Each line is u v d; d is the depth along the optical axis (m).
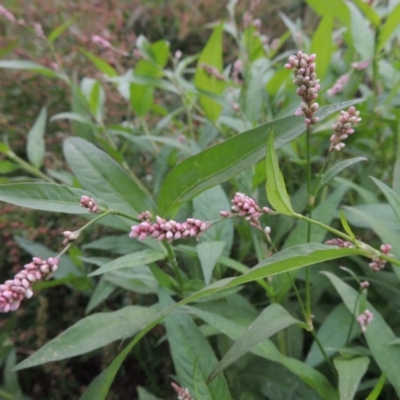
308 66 0.17
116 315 0.22
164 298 0.22
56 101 0.54
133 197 0.24
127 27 0.74
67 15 0.64
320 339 0.25
